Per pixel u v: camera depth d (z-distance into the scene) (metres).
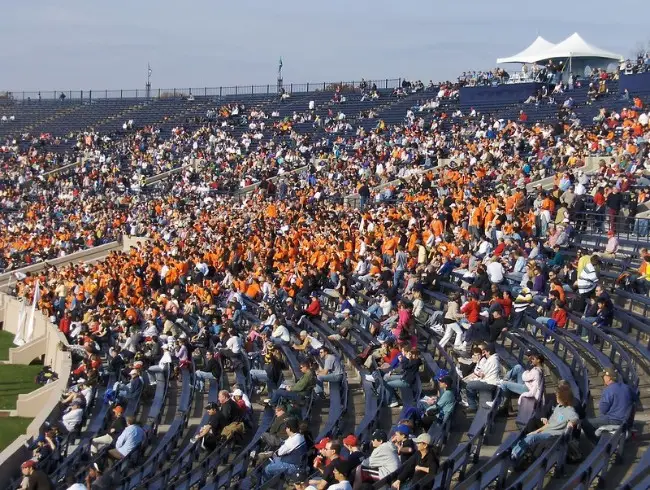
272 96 101.50
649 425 20.61
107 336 42.19
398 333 28.91
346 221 49.56
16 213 84.06
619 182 42.25
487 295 30.94
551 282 29.58
